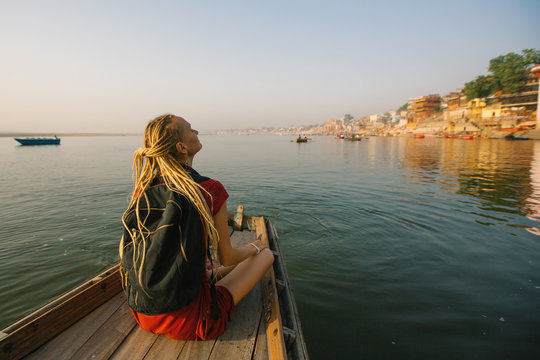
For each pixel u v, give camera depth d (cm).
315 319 367
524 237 606
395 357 304
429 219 732
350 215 781
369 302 400
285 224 720
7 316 388
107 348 184
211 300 176
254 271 211
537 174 1465
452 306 385
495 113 6462
